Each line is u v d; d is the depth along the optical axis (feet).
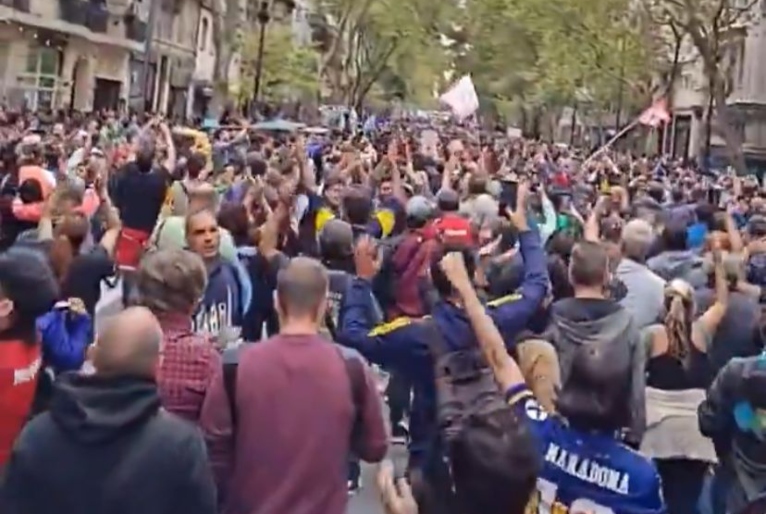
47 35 152.87
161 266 17.30
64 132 83.10
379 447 16.12
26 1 145.59
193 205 29.86
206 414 15.66
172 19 196.85
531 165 100.99
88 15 160.45
